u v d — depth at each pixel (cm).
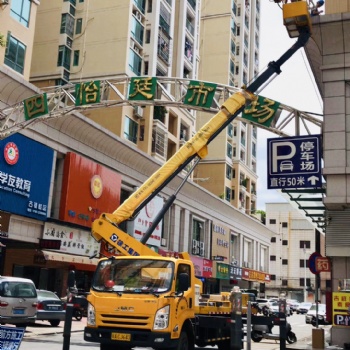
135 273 940
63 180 2617
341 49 1491
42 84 3512
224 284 5106
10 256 2533
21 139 2331
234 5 6234
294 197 1716
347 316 1430
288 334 1612
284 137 1502
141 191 1217
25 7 2733
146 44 3759
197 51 4812
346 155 1433
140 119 3581
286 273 7781
